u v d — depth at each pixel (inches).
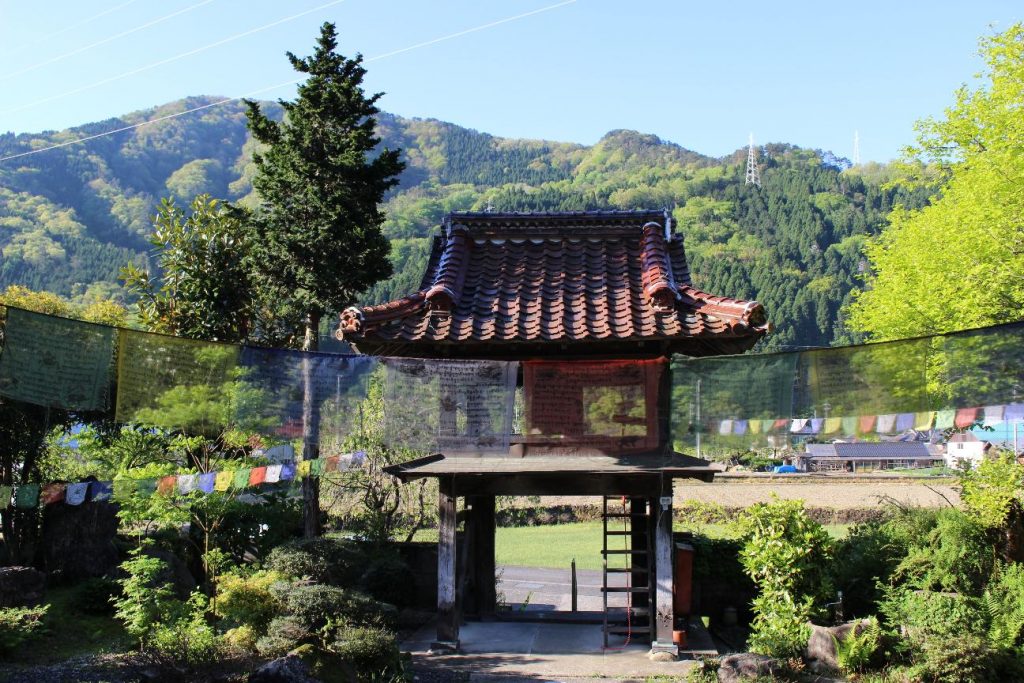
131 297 2829.7
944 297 905.5
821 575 586.9
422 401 509.4
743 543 665.0
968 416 417.4
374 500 827.4
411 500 949.2
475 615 647.8
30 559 634.8
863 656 501.4
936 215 984.9
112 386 628.7
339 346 1811.0
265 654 477.7
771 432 466.9
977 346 422.6
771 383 470.6
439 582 565.0
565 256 593.6
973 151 905.5
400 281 2773.1
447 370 510.3
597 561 1066.1
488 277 582.2
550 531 1304.1
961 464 679.1
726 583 677.9
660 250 577.3
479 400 509.7
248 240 818.2
